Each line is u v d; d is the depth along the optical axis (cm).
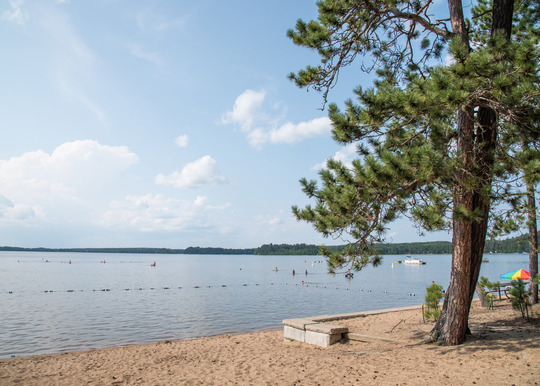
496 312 1357
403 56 1078
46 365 1049
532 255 1499
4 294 3612
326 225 792
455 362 689
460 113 786
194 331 1869
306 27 955
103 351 1256
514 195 764
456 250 820
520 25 1148
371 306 2862
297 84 1022
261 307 2806
